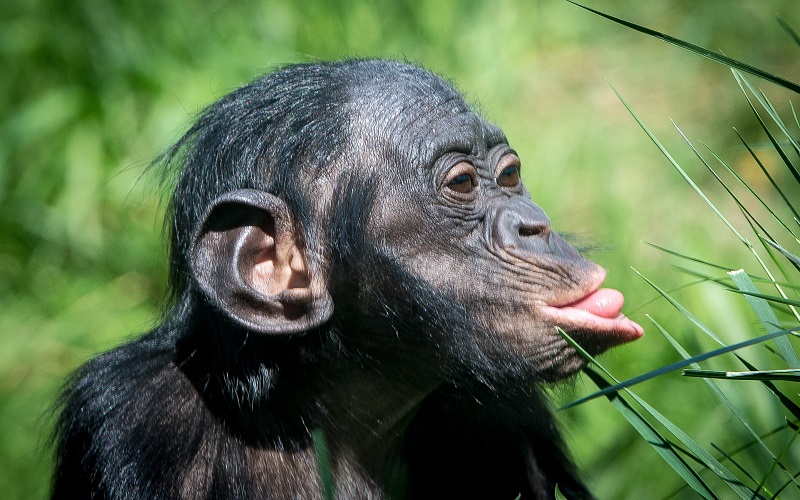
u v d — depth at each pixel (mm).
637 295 25703
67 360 28375
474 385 15961
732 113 33062
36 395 27438
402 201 15758
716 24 36312
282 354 15695
